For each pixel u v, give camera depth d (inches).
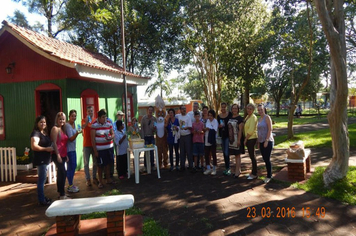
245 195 195.8
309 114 1282.0
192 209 174.9
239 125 237.9
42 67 293.3
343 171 201.2
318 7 185.5
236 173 243.9
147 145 258.7
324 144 386.9
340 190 188.9
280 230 143.2
